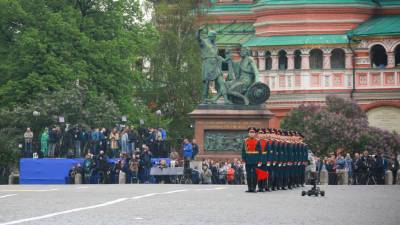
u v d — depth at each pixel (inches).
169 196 1927.9
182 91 4827.8
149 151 3186.5
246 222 1422.2
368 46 5191.9
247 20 5718.5
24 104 3769.7
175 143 4724.4
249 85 3506.4
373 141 4411.9
